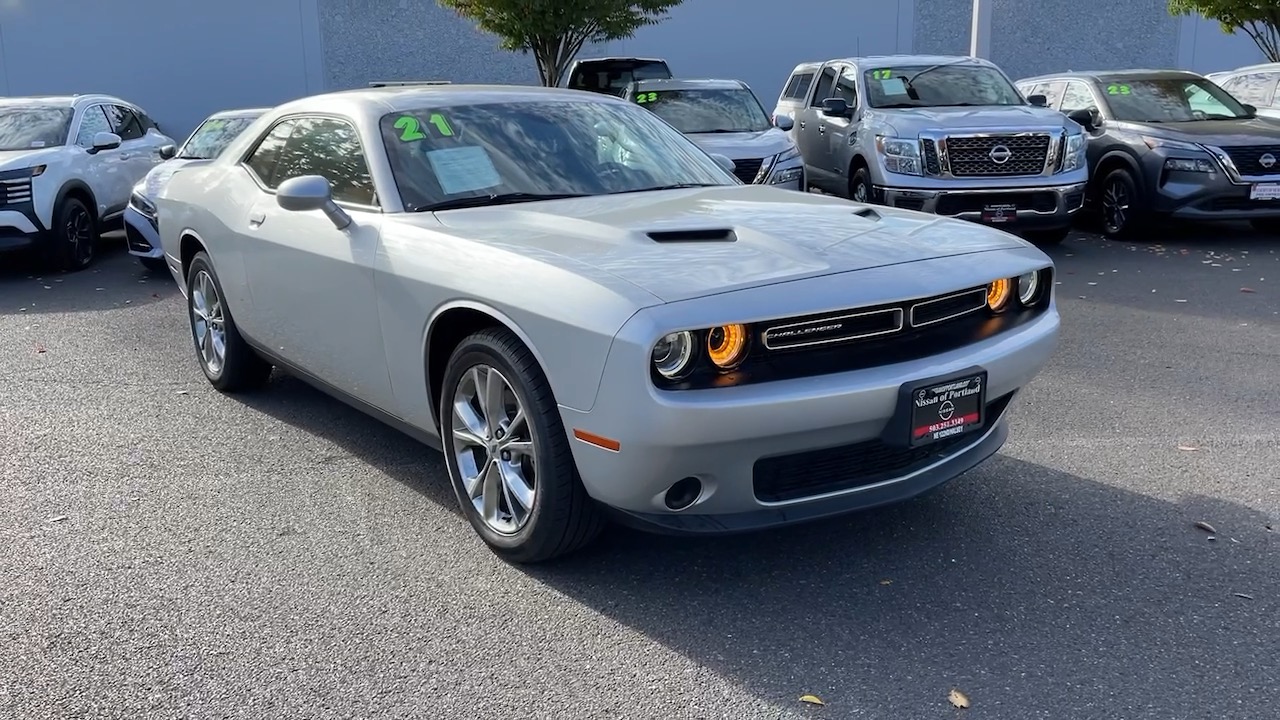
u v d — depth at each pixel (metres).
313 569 3.62
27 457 4.80
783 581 3.49
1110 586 3.41
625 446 2.99
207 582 3.54
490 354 3.43
